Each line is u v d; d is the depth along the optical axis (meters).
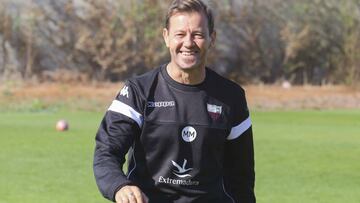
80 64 38.47
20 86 35.78
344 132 22.03
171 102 4.77
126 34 38.09
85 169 14.55
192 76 4.78
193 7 4.66
